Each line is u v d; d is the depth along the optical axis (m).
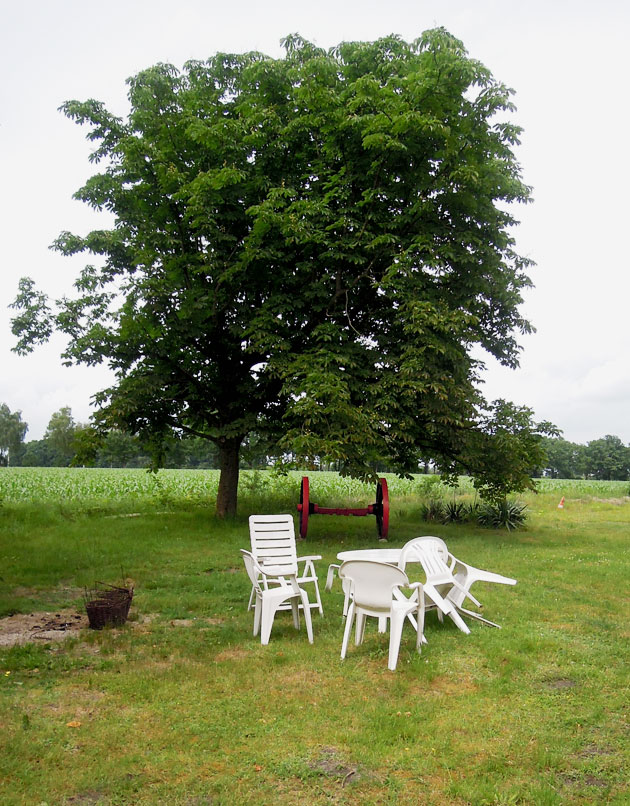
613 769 4.17
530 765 4.21
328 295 15.39
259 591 7.18
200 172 14.62
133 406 15.66
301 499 15.86
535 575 10.77
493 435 16.08
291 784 3.95
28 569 10.73
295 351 16.17
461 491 29.41
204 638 7.08
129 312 15.03
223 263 15.41
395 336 16.14
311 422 13.53
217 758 4.28
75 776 3.99
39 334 17.52
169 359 16.67
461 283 15.99
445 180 14.73
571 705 5.24
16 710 5.00
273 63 15.98
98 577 10.32
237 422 16.50
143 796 3.79
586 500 30.12
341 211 14.74
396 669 6.05
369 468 14.34
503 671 5.93
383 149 13.91
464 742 4.54
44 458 117.06
